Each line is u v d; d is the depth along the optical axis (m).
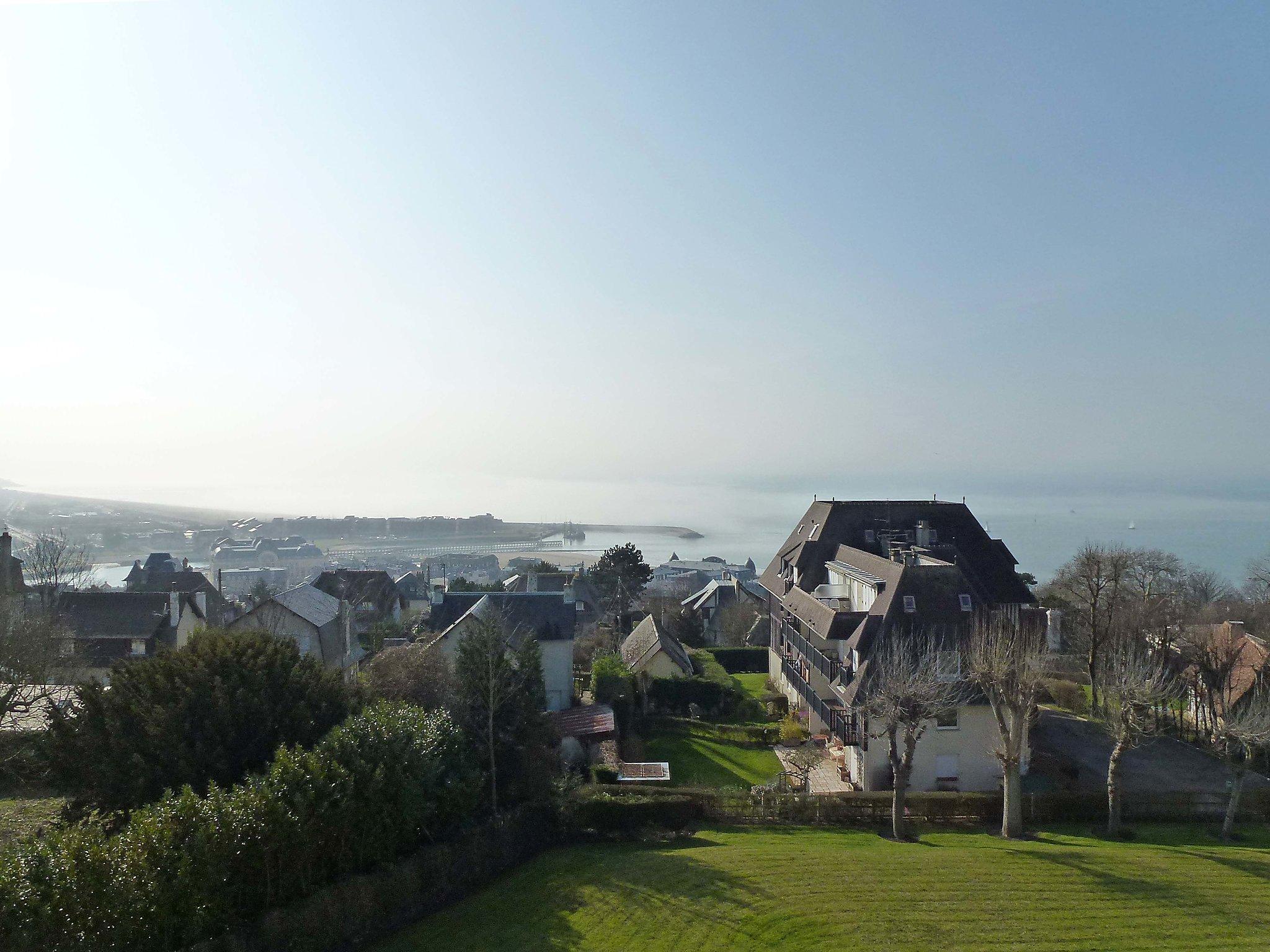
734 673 70.44
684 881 25.52
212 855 20.42
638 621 92.69
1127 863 26.53
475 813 29.91
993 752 31.86
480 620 37.38
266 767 25.53
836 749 42.16
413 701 38.47
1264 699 37.25
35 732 28.80
